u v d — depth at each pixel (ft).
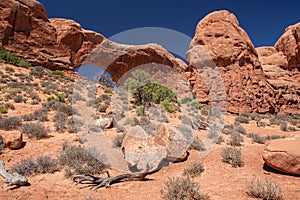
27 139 19.08
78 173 12.85
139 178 12.72
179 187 9.65
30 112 29.81
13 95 37.35
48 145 18.10
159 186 11.63
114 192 10.68
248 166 14.67
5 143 16.17
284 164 12.72
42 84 50.90
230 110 61.31
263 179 11.94
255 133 31.32
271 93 72.49
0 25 75.46
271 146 13.99
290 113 74.49
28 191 10.11
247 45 75.05
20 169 12.35
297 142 13.87
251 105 64.23
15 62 66.59
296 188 10.42
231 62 69.10
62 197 9.77
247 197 9.56
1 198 9.14
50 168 13.14
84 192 10.52
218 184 11.44
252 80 69.56
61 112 29.73
